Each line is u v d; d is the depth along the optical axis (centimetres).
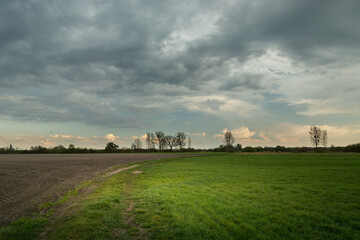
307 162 3316
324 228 748
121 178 1973
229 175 2038
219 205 1002
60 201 1102
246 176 1958
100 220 805
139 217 843
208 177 1908
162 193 1254
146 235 684
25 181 1752
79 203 1061
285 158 4403
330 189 1354
